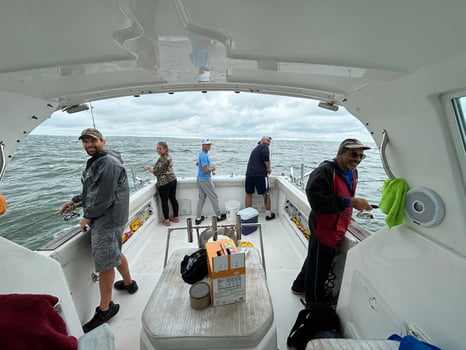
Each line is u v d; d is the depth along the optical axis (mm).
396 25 495
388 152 1102
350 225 1815
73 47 614
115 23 491
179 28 523
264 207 3834
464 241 789
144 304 1932
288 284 2158
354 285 1270
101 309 1709
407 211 1024
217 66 824
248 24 520
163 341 1048
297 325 1498
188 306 1216
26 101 1049
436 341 782
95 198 1537
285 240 2984
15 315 715
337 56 692
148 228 3162
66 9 430
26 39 545
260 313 1172
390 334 970
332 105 1414
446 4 403
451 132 765
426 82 722
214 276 1168
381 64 714
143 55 695
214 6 441
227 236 1826
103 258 1626
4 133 1052
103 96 1377
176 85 1282
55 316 802
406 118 900
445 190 835
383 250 1120
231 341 1053
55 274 1127
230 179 3826
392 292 995
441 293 799
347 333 1309
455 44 547
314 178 1526
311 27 526
